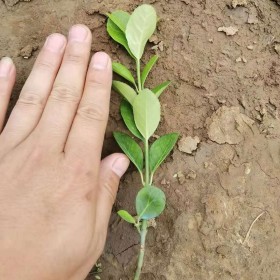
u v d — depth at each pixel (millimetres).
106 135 228
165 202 219
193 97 235
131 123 220
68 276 176
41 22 244
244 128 230
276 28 246
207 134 230
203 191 222
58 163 187
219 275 213
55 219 174
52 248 169
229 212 219
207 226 218
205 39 242
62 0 248
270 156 227
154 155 216
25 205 176
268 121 232
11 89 218
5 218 171
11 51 239
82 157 189
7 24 244
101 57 207
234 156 227
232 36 243
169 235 218
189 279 213
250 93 235
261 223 218
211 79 237
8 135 199
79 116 198
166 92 235
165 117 232
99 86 203
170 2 248
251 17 247
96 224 191
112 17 230
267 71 239
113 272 217
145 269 216
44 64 209
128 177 225
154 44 241
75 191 182
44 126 196
